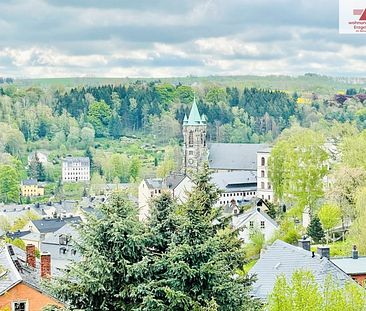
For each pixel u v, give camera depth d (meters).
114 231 40.28
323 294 51.06
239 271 54.88
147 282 40.34
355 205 120.75
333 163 150.88
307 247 84.62
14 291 57.28
